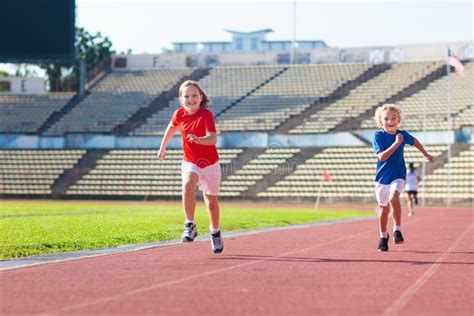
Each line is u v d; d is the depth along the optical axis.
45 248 12.34
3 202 44.81
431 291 7.57
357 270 9.44
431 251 12.48
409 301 6.88
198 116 10.91
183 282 8.11
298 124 56.06
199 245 13.54
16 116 62.09
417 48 63.62
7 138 58.16
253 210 34.34
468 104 54.09
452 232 18.77
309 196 49.75
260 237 16.11
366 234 17.59
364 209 40.25
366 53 65.19
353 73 62.75
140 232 16.45
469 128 49.97
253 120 57.62
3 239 13.38
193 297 7.03
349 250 12.65
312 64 65.31
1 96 65.56
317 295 7.22
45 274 8.77
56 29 38.81
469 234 17.86
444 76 59.22
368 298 7.05
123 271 9.13
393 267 9.84
